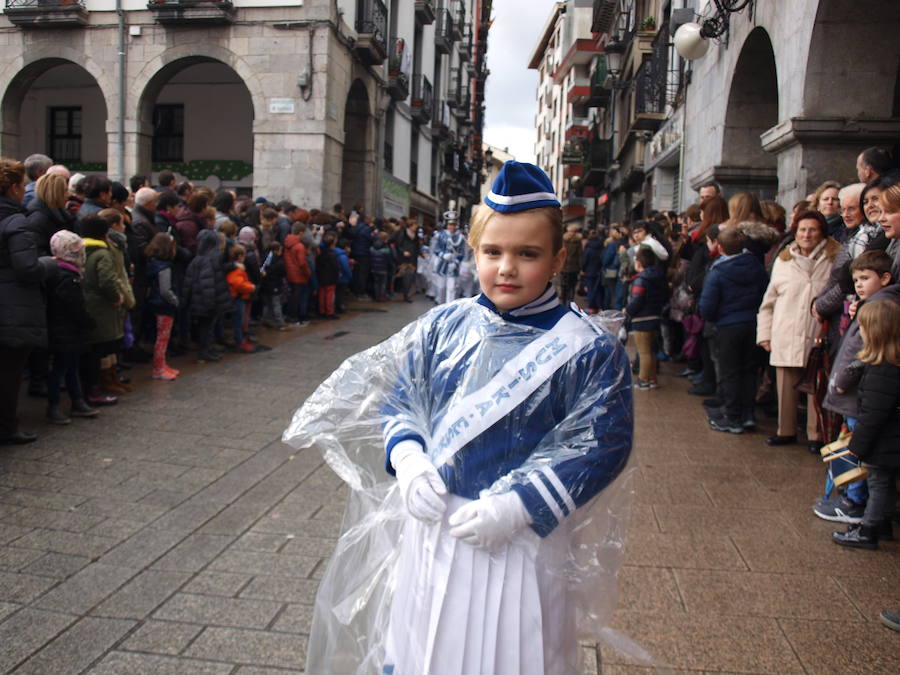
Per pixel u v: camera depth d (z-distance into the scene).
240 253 8.36
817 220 4.94
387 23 19.69
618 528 1.63
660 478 4.49
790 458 4.95
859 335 3.65
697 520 3.81
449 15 28.50
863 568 3.28
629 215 22.72
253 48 15.25
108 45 15.81
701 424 5.86
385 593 1.70
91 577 3.08
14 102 16.58
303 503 3.98
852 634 2.73
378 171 20.02
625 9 22.45
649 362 7.26
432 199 28.25
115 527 3.59
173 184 8.45
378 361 1.76
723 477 4.53
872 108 6.88
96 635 2.64
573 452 1.46
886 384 3.28
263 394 6.52
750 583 3.12
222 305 7.72
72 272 5.07
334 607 1.76
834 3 6.62
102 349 5.82
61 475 4.29
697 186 11.09
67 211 5.75
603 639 1.64
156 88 16.05
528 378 1.51
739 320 5.51
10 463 4.46
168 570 3.16
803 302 5.00
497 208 1.51
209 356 7.89
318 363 8.09
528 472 1.46
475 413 1.52
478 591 1.46
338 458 1.79
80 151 21.14
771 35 8.00
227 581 3.06
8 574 3.08
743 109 9.80
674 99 14.25
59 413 5.33
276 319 10.66
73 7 15.45
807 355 5.00
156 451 4.81
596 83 27.08
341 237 13.96
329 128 15.45
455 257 13.16
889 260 3.58
